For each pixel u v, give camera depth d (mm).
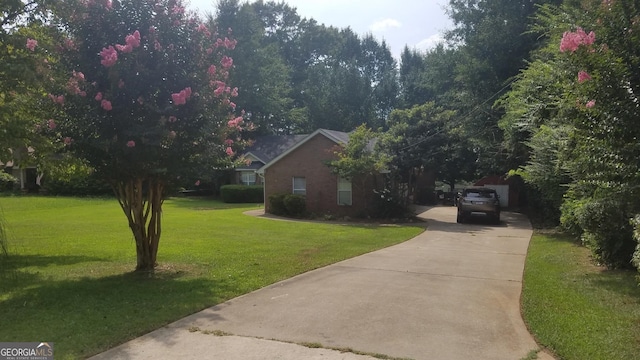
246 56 44406
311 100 54656
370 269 8891
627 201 6172
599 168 5621
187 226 17109
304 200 22797
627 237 8562
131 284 7473
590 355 4441
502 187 32250
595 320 5539
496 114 24359
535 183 13453
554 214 17781
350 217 21844
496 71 24500
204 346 4727
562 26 7469
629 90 5066
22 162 8766
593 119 5309
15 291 7047
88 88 7195
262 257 10094
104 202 31000
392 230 16609
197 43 7902
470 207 19984
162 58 7582
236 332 5148
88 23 7391
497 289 7352
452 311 6023
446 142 21953
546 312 5887
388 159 20766
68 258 10180
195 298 6555
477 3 27219
